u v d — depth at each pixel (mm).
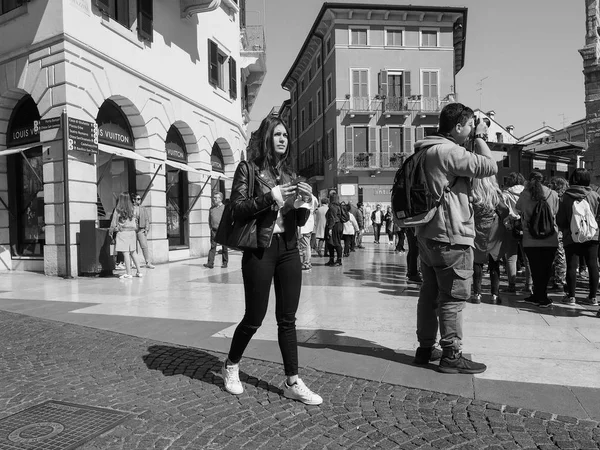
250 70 24891
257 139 3424
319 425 3000
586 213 6219
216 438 2840
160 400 3432
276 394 3518
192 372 4031
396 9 36688
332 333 5262
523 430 2861
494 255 6598
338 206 12875
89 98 11445
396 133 37625
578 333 5105
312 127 45312
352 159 37469
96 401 3432
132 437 2859
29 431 2930
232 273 11578
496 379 3719
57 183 10922
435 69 37781
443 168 3715
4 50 11797
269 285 3383
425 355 4121
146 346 4863
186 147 16625
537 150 49844
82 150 11016
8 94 12031
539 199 6340
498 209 6543
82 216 11125
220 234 3355
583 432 2820
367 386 3645
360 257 15883
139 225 12547
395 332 5301
